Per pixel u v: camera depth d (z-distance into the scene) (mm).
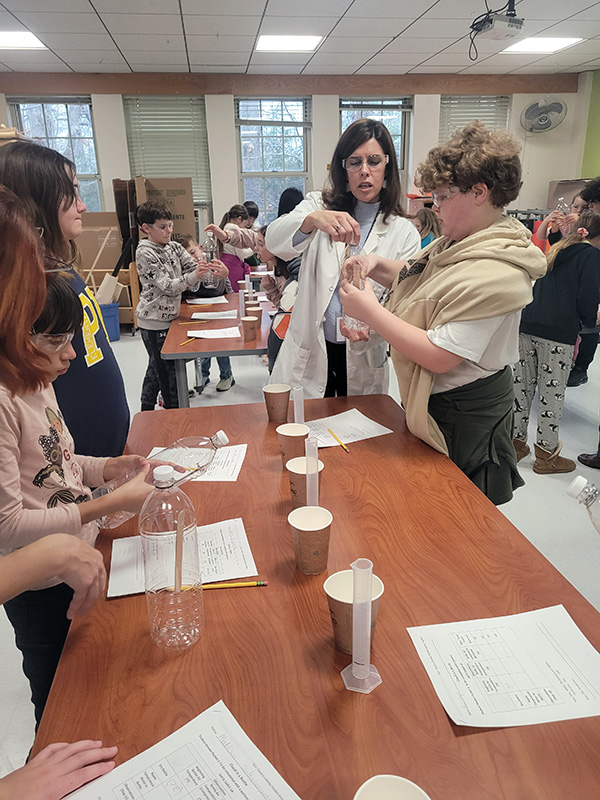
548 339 2855
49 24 5031
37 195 1248
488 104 7711
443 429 1447
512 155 1214
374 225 1964
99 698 727
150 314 3439
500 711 691
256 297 4270
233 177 7395
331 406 1787
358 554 1017
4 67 6402
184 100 7094
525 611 863
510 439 1466
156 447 1496
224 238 4035
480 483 1438
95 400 1384
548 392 2906
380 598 821
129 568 993
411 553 1015
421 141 7598
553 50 6324
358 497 1214
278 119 7438
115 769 630
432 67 6949
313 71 6965
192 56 6160
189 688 740
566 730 668
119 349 5852
